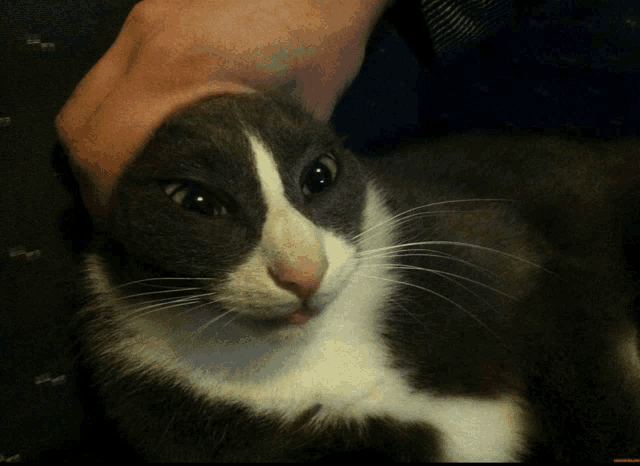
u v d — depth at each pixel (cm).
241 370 20
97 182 17
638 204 26
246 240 17
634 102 26
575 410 21
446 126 30
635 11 25
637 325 24
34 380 20
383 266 21
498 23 27
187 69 16
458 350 21
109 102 16
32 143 19
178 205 17
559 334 22
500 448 20
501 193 26
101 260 20
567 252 25
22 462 19
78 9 20
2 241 19
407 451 19
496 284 22
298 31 17
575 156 27
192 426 19
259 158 18
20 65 19
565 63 26
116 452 20
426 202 24
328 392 20
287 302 17
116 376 20
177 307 19
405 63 27
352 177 20
